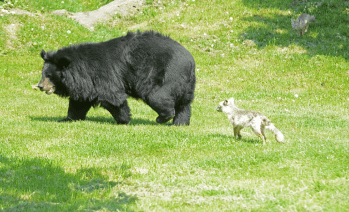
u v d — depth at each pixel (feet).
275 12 93.09
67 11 94.02
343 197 18.69
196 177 22.59
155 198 19.52
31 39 78.07
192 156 28.04
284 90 66.44
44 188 20.53
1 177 21.81
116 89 38.01
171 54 37.86
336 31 82.43
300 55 76.43
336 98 61.82
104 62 37.76
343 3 91.04
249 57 77.82
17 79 63.41
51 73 36.83
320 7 91.50
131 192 20.66
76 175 22.89
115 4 99.71
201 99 60.90
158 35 39.65
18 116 42.47
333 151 26.50
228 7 96.63
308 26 84.23
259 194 19.52
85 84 37.55
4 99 52.13
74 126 36.52
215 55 79.51
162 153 29.12
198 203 18.69
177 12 96.84
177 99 39.14
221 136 34.58
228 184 21.18
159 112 38.58
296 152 26.78
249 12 93.61
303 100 60.95
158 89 37.58
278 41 81.30
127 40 38.99
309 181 20.97
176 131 35.81
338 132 39.81
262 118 30.58
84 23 90.79
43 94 57.93
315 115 51.34
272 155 26.09
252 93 64.49
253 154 26.68
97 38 84.38
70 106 40.78
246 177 22.57
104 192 20.34
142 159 27.22
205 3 99.76
